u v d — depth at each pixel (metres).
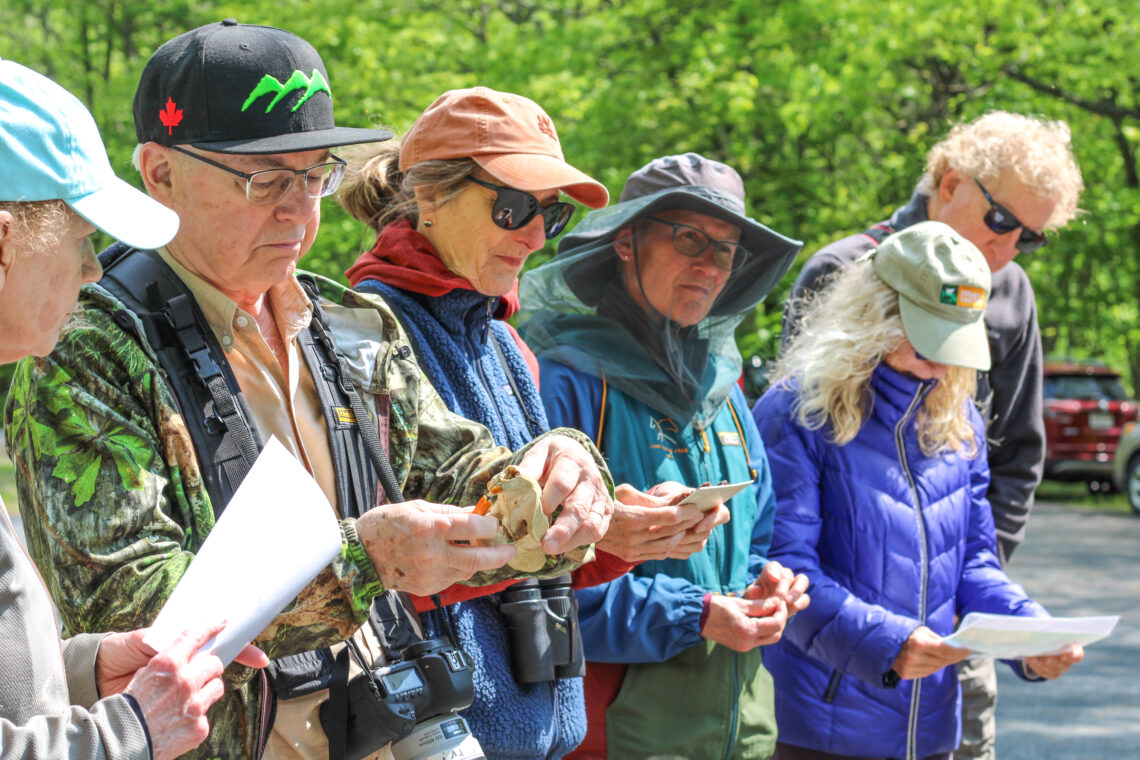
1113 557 13.27
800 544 3.54
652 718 3.18
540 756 2.71
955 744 3.67
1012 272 4.57
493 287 2.87
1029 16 14.90
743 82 14.25
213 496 2.03
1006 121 4.38
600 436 3.30
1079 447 19.08
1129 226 18.75
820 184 14.83
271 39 2.16
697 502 2.65
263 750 2.08
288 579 1.81
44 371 1.94
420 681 2.23
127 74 13.66
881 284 3.58
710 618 3.10
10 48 17.62
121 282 2.12
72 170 1.71
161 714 1.65
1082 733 7.11
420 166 2.85
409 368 2.45
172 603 1.72
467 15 17.23
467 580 2.25
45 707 1.65
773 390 3.75
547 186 2.75
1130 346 24.09
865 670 3.38
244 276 2.18
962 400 3.63
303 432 2.28
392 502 2.28
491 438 2.52
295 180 2.16
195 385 2.08
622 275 3.39
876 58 14.16
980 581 3.73
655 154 14.02
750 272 3.47
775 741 3.38
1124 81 16.00
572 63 14.70
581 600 3.14
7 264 1.67
